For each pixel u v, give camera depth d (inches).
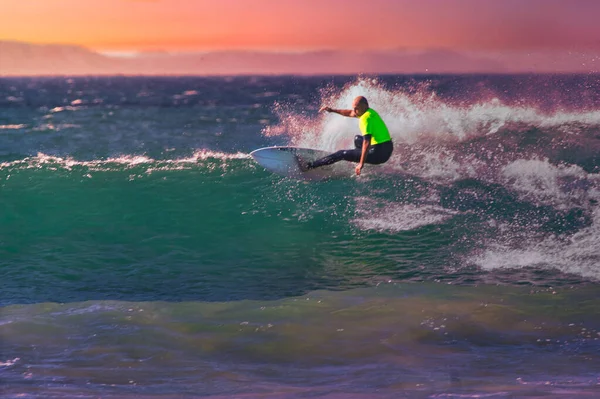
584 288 354.6
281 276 411.2
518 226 487.8
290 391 216.5
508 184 596.4
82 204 563.8
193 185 603.2
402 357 259.9
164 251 470.3
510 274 389.1
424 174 630.5
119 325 304.2
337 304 336.5
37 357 260.5
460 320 305.6
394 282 386.0
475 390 210.8
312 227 511.2
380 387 219.5
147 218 538.0
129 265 439.5
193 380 233.8
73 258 454.3
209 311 327.9
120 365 252.1
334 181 605.6
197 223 527.2
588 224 483.5
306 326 300.8
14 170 633.0
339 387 221.5
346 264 431.5
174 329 299.0
